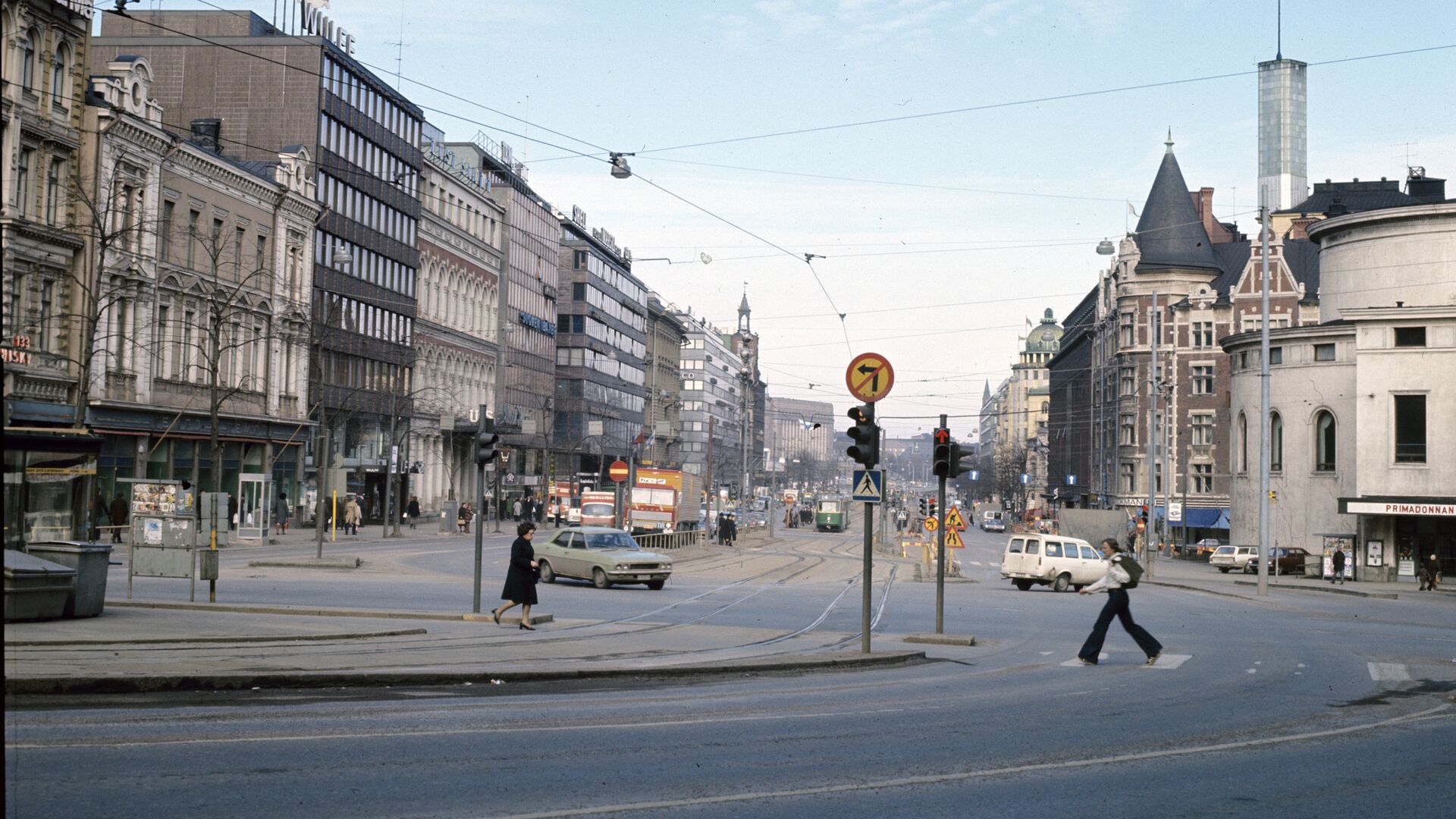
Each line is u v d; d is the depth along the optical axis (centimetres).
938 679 1742
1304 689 1706
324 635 1830
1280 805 927
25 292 4434
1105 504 10806
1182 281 9962
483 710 1281
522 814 810
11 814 763
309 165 6569
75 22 4616
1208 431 9656
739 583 4225
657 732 1177
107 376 4838
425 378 8506
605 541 3788
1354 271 6625
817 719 1302
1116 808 898
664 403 16362
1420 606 4244
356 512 6381
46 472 2966
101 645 1630
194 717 1152
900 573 5266
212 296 4947
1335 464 6506
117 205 4800
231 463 5894
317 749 1009
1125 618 2012
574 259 12188
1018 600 3788
